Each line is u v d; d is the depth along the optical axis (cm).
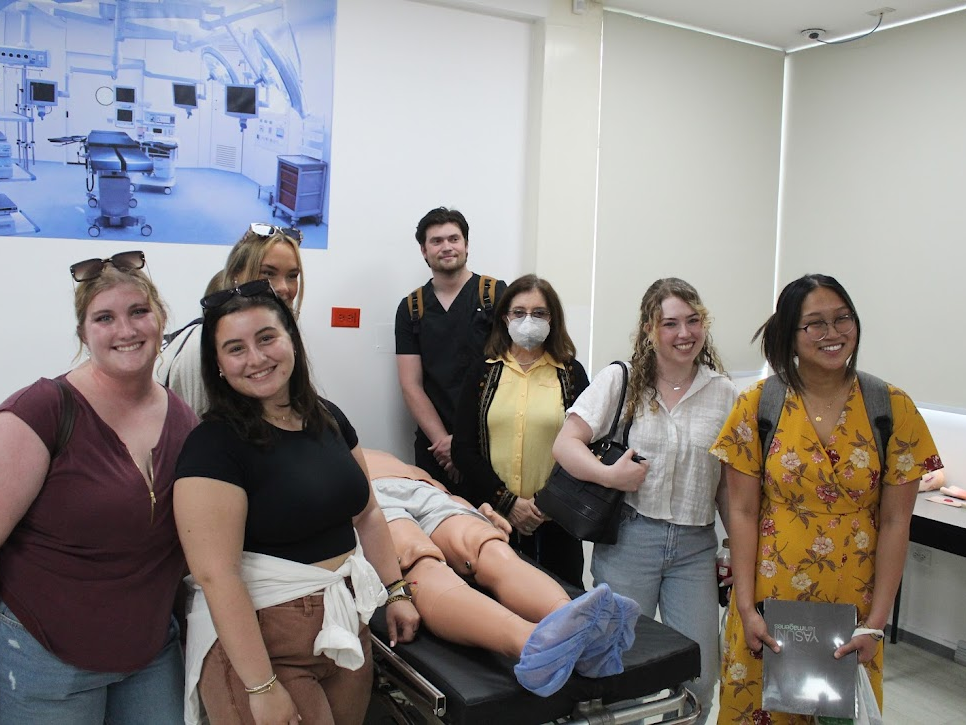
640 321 238
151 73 304
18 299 293
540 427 273
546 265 383
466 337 333
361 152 346
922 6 363
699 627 231
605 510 226
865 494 200
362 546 202
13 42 282
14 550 155
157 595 167
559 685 176
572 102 379
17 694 158
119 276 159
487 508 262
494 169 377
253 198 327
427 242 329
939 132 371
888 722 312
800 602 201
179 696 175
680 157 422
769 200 455
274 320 160
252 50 320
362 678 179
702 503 230
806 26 401
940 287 372
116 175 303
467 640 200
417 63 353
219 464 153
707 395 233
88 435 157
